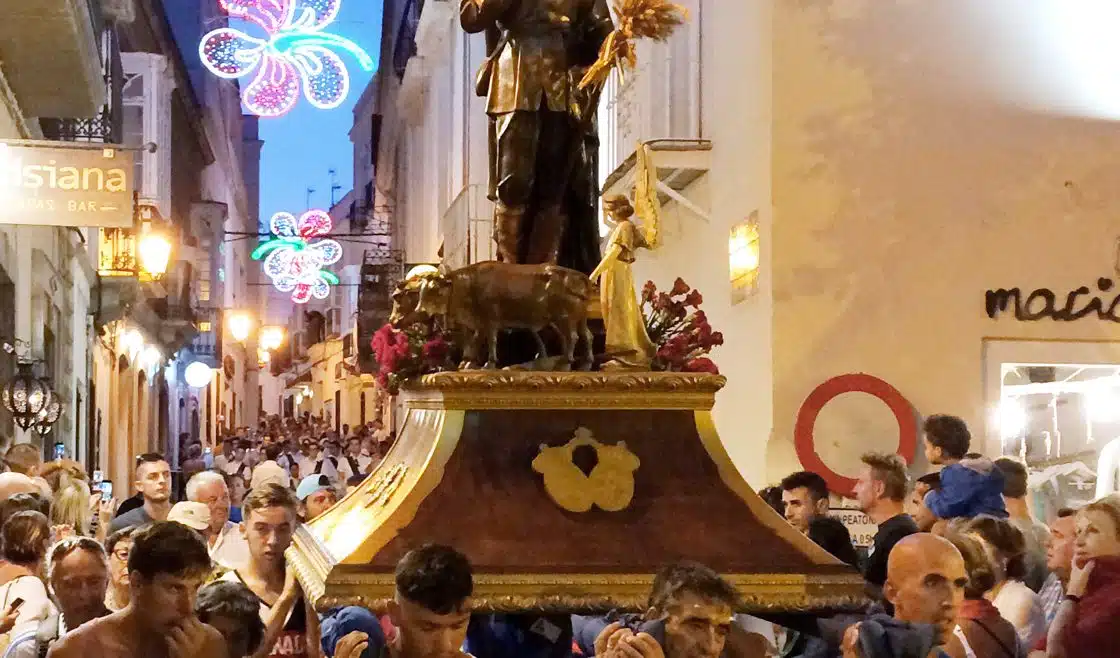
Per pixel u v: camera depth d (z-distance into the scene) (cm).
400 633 314
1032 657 469
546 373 377
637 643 304
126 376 2503
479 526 357
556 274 399
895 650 310
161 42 3050
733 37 933
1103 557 452
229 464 1894
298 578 407
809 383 836
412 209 3247
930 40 859
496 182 437
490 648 373
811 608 355
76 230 1664
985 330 853
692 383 383
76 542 434
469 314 397
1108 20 873
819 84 848
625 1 409
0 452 1115
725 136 952
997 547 489
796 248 841
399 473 393
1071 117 869
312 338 6391
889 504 572
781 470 826
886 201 850
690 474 377
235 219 5906
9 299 1208
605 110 1295
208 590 402
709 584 318
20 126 1301
